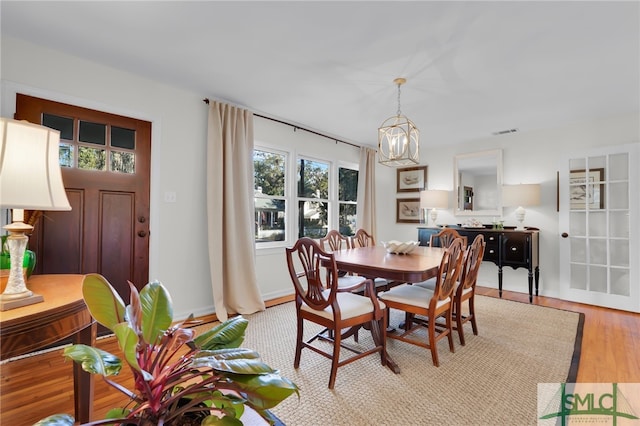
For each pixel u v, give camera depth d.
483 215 4.71
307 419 1.59
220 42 2.21
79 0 1.77
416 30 2.02
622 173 3.63
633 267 3.48
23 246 1.19
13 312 1.08
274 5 1.80
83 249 2.51
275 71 2.63
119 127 2.71
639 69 2.52
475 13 1.84
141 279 2.80
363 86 2.90
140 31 2.08
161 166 2.91
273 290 3.88
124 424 0.66
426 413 1.64
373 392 1.83
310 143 4.39
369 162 5.20
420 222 5.38
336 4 1.79
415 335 2.68
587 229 3.81
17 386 1.87
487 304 3.68
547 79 2.71
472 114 3.64
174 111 3.00
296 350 2.13
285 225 4.14
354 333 2.53
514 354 2.32
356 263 2.32
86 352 0.65
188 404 0.68
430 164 5.30
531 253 3.84
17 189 1.06
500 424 1.56
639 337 2.67
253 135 3.55
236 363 0.65
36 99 2.29
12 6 1.82
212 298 3.24
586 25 1.94
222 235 3.19
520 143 4.41
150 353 0.71
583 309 3.52
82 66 2.47
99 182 2.60
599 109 3.46
